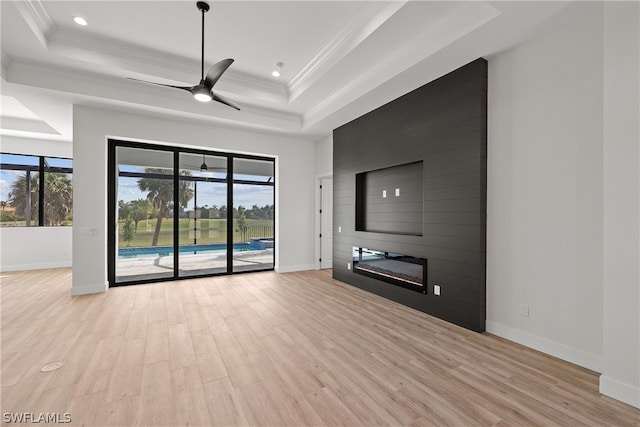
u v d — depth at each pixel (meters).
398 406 1.86
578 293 2.37
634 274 1.87
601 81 2.26
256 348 2.64
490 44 2.74
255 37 3.36
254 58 3.84
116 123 4.52
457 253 3.21
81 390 2.00
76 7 2.86
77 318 3.36
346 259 5.12
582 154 2.36
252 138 5.70
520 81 2.75
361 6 2.84
